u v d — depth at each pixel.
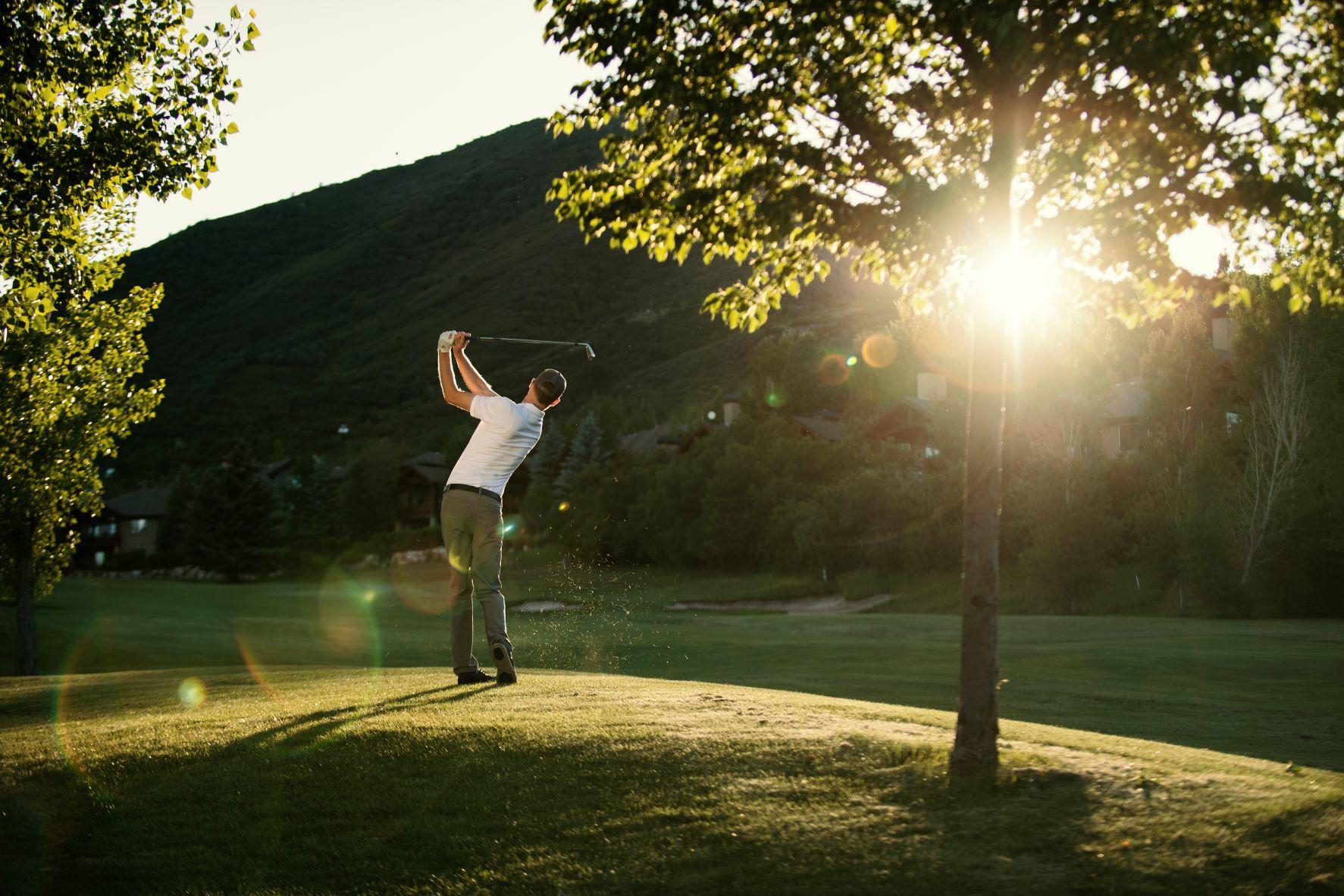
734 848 3.92
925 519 44.47
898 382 70.69
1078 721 13.12
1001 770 4.50
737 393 120.62
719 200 5.34
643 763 4.85
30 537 24.84
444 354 7.23
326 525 95.12
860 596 43.19
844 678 18.78
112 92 11.15
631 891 3.68
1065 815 4.01
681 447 71.56
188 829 4.46
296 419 163.00
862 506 46.22
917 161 5.21
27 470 23.45
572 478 81.31
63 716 7.08
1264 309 36.72
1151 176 4.82
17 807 4.78
